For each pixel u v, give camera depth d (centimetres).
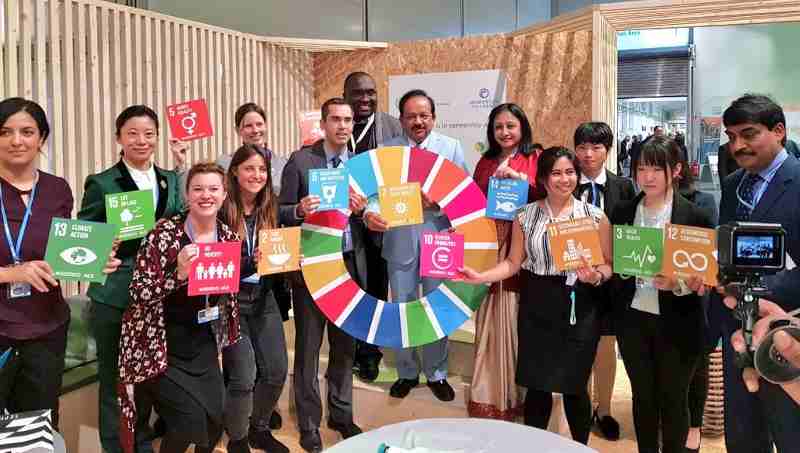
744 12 380
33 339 221
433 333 293
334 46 548
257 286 285
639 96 541
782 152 207
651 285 240
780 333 112
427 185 289
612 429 331
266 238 253
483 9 829
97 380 314
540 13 965
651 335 242
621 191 303
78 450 305
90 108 418
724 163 360
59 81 394
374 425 335
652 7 402
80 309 351
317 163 296
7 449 153
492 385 293
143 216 239
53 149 394
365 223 293
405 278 319
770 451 221
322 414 333
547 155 256
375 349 349
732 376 219
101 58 423
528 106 473
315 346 305
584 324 256
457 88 507
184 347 237
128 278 271
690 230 213
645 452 247
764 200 206
